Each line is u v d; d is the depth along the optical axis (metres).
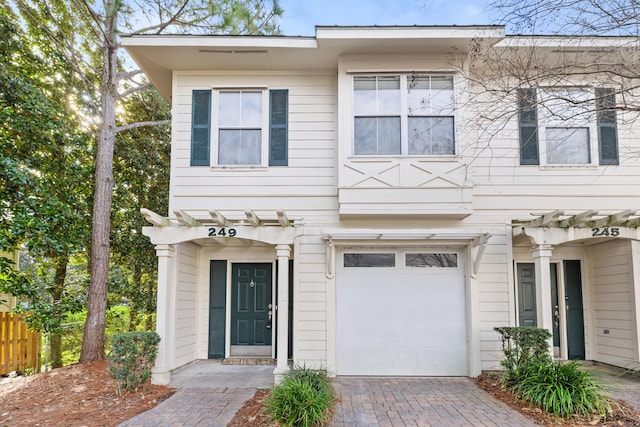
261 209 7.25
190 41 6.82
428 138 6.99
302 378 5.52
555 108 6.54
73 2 8.57
